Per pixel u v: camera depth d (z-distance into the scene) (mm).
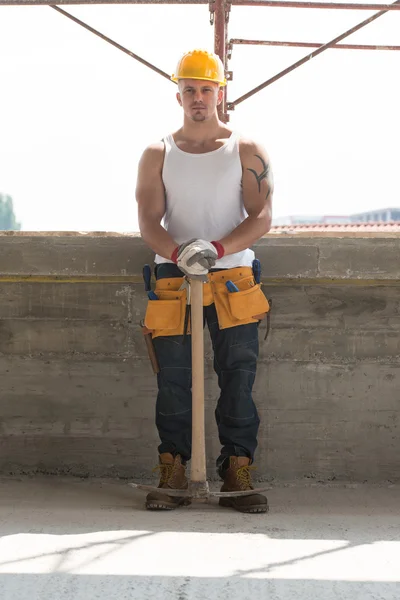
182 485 3570
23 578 2252
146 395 4113
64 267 4047
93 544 2670
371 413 4078
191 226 3646
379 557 2523
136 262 4031
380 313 4094
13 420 4141
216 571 2338
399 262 3986
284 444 4086
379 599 2078
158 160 3652
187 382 3629
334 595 2109
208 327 3682
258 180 3619
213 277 3615
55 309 4145
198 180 3596
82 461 4125
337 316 4098
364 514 3363
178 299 3580
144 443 4105
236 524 3100
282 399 4094
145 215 3629
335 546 2684
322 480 4070
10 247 4051
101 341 4129
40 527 2953
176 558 2488
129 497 3715
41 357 4145
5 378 4148
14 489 3818
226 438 3613
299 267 4004
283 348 4102
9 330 4152
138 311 4117
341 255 3994
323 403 4090
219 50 7508
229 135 3680
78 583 2205
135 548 2617
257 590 2152
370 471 4078
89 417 4125
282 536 2854
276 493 3850
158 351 3629
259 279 3697
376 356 4090
